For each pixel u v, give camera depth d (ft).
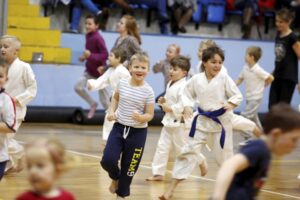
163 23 68.33
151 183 32.86
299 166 40.22
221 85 28.55
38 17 62.69
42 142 13.75
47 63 60.23
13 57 31.73
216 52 28.48
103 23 64.23
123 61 40.75
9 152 32.65
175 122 32.96
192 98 29.14
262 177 16.07
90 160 38.99
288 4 72.13
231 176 15.34
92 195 29.17
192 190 31.45
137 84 27.68
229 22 72.64
